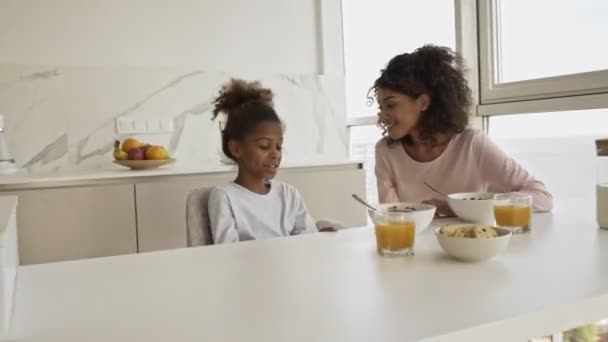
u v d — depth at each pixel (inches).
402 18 116.9
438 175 69.0
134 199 88.6
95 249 86.4
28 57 99.5
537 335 25.7
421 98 66.4
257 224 65.1
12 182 80.8
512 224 44.1
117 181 88.0
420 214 45.7
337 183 102.7
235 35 115.3
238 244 44.7
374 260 37.4
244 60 116.4
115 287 33.2
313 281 32.4
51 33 100.8
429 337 22.9
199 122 110.7
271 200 67.5
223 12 114.1
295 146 120.0
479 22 98.3
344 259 38.0
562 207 60.4
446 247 36.7
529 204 44.6
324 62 124.0
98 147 103.3
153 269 37.3
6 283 24.9
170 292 31.5
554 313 26.3
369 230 49.7
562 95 84.7
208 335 24.3
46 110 99.7
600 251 37.6
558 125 87.4
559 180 87.9
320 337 23.4
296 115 119.9
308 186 99.5
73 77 101.0
